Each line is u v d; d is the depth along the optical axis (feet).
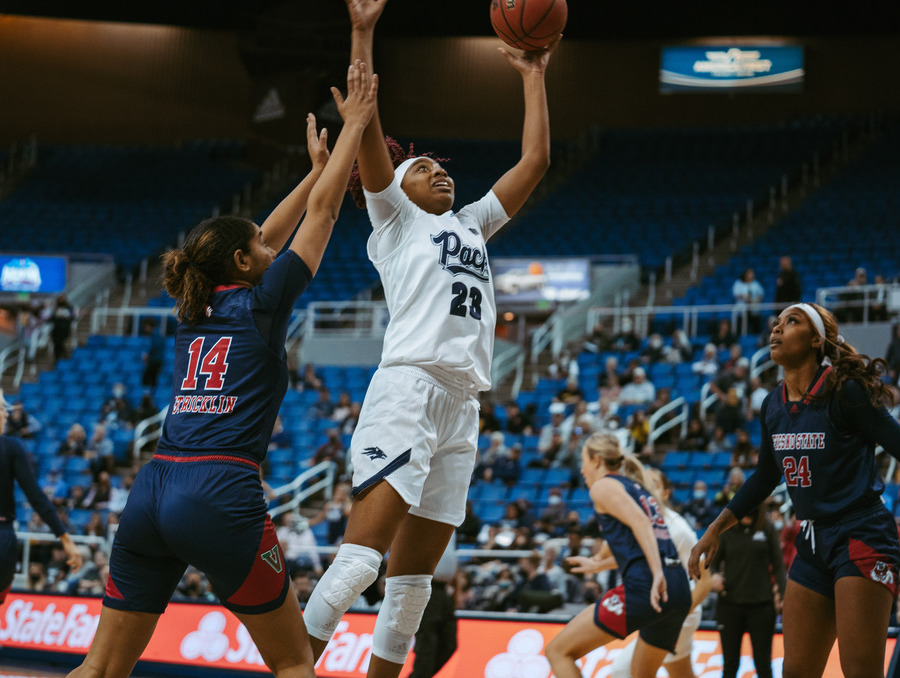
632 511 14.61
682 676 17.67
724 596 19.39
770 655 19.15
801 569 11.89
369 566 10.16
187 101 83.66
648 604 14.44
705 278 59.67
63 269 66.44
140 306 66.28
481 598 28.55
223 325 9.75
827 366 11.95
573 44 81.46
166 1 80.69
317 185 10.19
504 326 61.62
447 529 11.18
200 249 10.03
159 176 79.87
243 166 81.15
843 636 11.17
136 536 9.32
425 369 10.67
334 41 73.36
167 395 51.62
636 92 80.23
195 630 24.27
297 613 9.50
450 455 11.05
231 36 84.02
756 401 41.14
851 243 60.08
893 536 11.43
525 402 48.83
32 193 78.28
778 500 33.71
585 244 66.90
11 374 57.57
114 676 9.39
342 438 45.09
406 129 82.07
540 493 38.19
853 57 76.84
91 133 83.87
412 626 11.19
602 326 57.11
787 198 68.64
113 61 84.33
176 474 9.24
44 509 17.85
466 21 81.00
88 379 54.65
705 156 75.25
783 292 48.60
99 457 43.34
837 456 11.62
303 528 32.27
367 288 63.87
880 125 74.18
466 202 71.97
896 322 44.11
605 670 19.95
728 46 77.56
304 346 55.52
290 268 9.88
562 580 28.17
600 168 76.28
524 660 20.70
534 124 12.64
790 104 77.71
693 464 39.22
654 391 44.68
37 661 25.85
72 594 26.23
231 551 9.00
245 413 9.45
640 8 77.61
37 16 84.38
